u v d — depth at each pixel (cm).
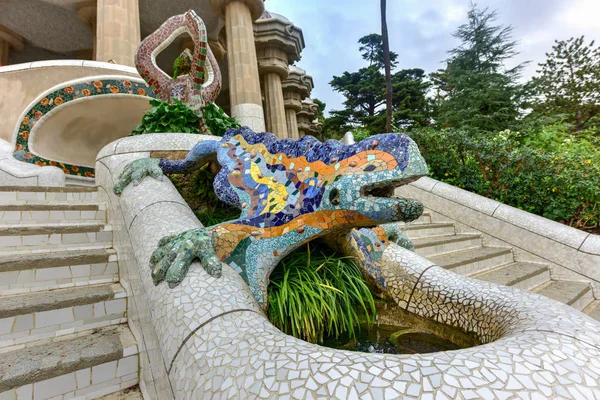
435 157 751
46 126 630
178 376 135
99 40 851
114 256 294
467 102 1461
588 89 1784
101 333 236
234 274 191
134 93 661
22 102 676
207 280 172
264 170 244
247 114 1041
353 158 192
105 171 368
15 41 1335
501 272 455
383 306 264
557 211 598
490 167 678
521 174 634
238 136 276
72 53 1479
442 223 592
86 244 316
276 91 1547
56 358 195
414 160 169
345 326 233
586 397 101
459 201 609
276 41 1474
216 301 157
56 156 664
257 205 231
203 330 143
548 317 155
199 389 122
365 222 188
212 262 180
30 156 612
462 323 214
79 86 627
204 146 296
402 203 170
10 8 1187
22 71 678
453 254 482
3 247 279
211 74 503
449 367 106
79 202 380
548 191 612
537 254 516
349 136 859
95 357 202
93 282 279
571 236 486
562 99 1825
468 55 1677
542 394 99
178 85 454
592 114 1795
